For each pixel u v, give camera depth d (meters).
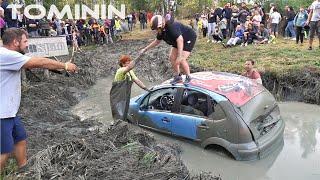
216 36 19.52
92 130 8.09
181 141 7.56
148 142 7.29
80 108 10.84
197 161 6.89
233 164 6.66
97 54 20.00
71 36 21.83
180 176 5.68
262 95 7.22
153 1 35.47
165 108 7.89
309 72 11.38
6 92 4.55
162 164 6.00
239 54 15.24
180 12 35.84
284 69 11.71
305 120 9.22
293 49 15.02
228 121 6.68
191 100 7.39
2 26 12.15
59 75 13.91
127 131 7.46
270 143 6.81
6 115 4.59
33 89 11.45
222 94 6.91
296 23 15.85
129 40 25.80
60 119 9.38
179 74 7.94
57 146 6.48
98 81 15.17
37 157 6.02
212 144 6.99
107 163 5.98
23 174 5.40
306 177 6.23
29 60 4.43
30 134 7.72
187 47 7.73
